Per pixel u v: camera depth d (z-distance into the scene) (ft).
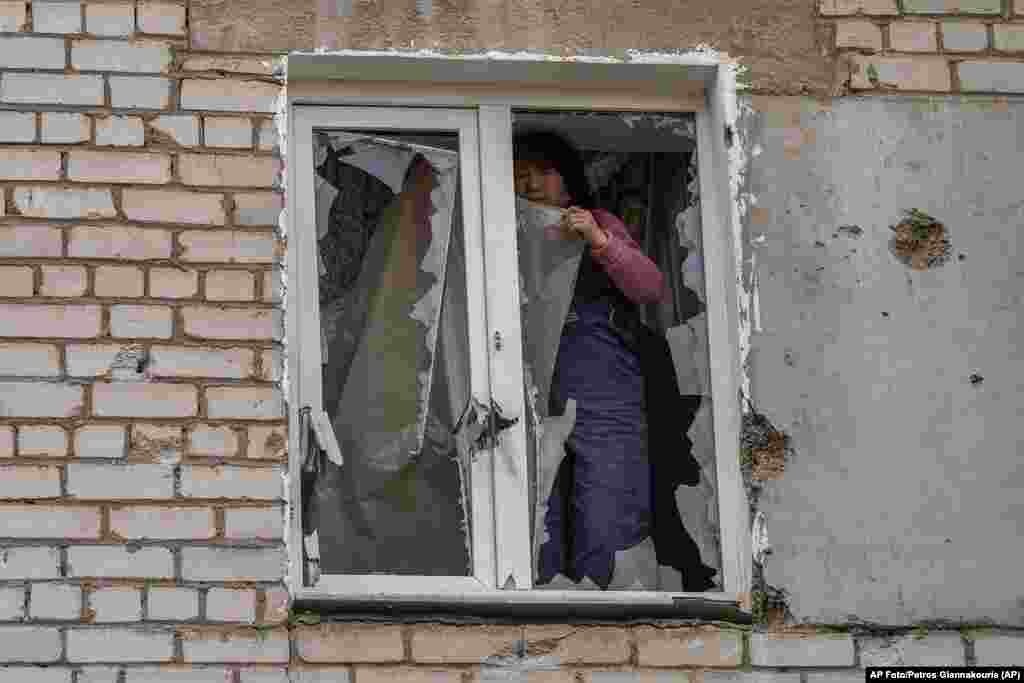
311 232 29.04
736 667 27.55
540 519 28.96
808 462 28.37
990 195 29.48
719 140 29.48
